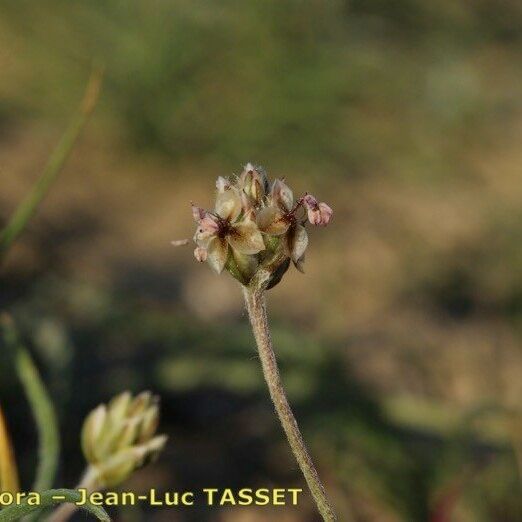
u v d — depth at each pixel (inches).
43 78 17.5
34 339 10.0
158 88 17.0
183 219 15.1
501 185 17.2
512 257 14.2
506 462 9.1
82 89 17.4
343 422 9.7
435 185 17.0
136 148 16.6
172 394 10.7
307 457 5.0
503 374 11.9
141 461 6.1
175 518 8.9
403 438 10.1
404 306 13.4
